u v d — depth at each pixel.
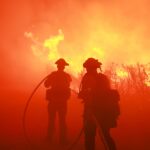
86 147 7.29
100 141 8.90
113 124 7.25
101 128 7.23
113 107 7.25
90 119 7.27
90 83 7.35
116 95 7.33
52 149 8.46
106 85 7.39
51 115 9.18
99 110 7.22
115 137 9.28
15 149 8.42
